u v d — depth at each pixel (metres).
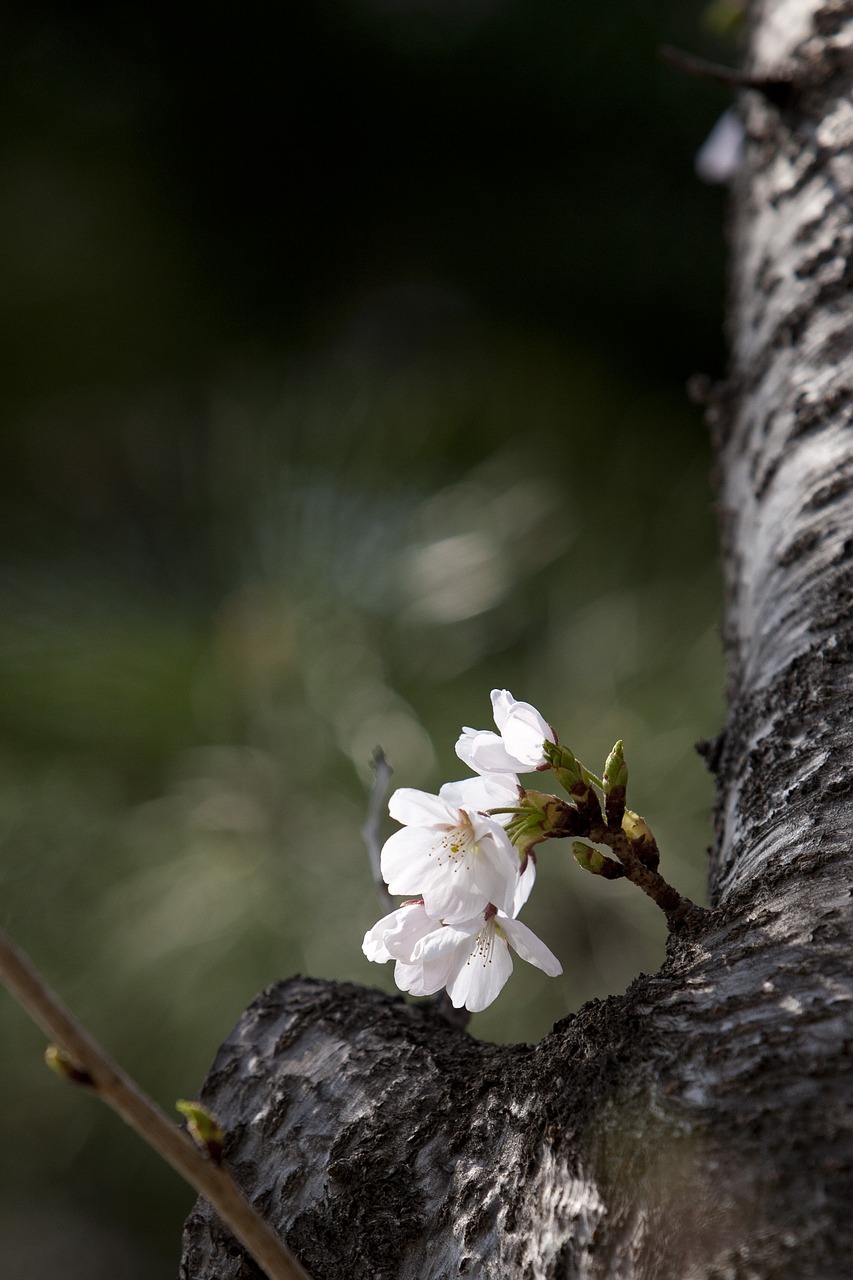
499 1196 0.90
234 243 4.59
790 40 1.17
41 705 1.87
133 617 2.04
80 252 4.39
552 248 4.51
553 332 4.43
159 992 1.78
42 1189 2.47
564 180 4.57
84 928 1.84
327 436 2.39
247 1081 0.95
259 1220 0.87
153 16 4.43
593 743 1.92
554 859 1.81
